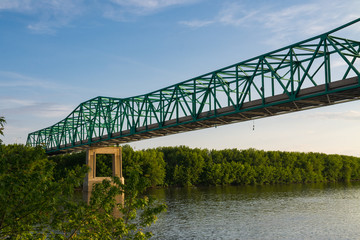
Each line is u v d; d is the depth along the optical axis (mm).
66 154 142000
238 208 71562
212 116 55281
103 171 128625
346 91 38969
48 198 13797
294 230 50281
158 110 70250
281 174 179000
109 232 16719
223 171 157250
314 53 40781
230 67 52594
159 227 50875
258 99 48625
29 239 14805
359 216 62000
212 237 45469
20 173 13328
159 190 125875
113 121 88562
